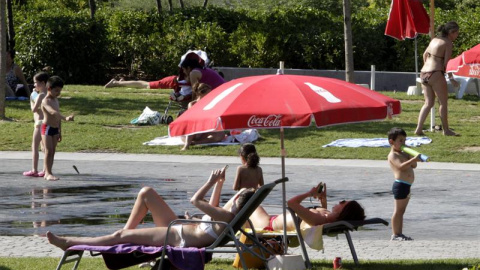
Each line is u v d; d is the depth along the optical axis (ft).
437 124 196.95
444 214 111.45
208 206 73.10
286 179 73.67
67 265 77.71
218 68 290.15
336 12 387.75
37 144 145.28
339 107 70.54
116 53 304.91
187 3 426.92
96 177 143.74
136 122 201.16
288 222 83.15
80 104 227.40
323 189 82.58
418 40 309.83
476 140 178.09
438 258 82.48
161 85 234.99
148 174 147.43
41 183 137.28
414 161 91.20
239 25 310.24
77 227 100.58
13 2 371.35
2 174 147.02
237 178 100.22
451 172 150.61
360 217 81.15
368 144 176.55
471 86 256.11
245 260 78.18
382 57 313.53
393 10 199.21
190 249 71.26
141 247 71.56
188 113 74.23
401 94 253.85
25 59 290.97
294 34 306.55
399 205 92.63
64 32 290.15
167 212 76.38
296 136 187.42
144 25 311.27
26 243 88.84
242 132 182.39
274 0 396.98
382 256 84.12
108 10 386.73
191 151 173.27
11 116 207.72
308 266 78.02
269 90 72.08
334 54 304.09
